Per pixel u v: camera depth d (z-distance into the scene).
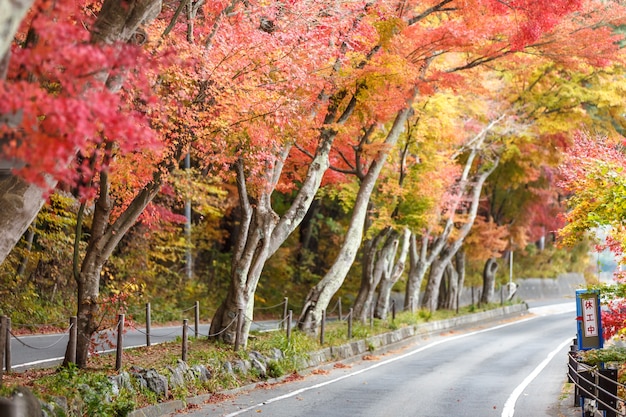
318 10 18.58
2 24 6.77
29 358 19.09
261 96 16.88
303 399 17.80
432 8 23.17
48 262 29.47
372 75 21.75
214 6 16.73
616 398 14.05
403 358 27.78
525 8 21.77
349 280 47.66
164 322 32.62
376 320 33.59
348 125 24.28
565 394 19.12
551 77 35.97
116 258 32.16
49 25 7.79
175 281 37.75
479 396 19.00
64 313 28.53
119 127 8.17
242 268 22.02
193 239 39.44
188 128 16.17
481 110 35.41
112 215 18.06
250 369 20.16
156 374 15.77
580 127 35.88
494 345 32.59
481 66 29.06
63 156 7.90
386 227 32.81
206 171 23.64
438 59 27.98
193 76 15.55
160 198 31.61
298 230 47.81
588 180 16.73
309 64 18.75
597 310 17.62
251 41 16.55
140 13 10.76
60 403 12.30
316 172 23.69
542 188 48.50
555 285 68.88
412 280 39.25
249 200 22.66
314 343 25.36
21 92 7.57
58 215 26.64
